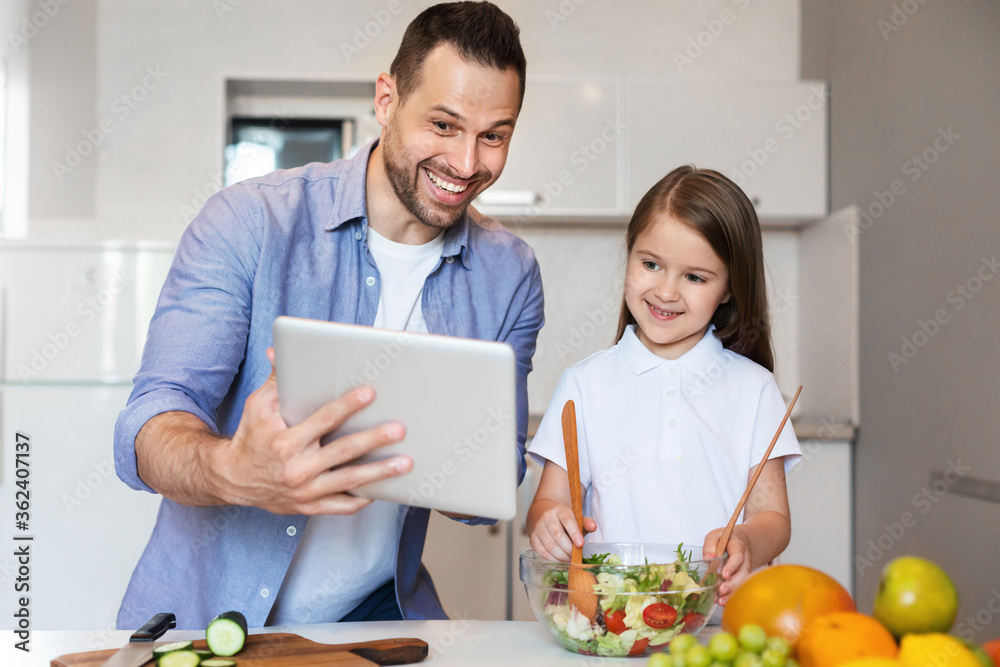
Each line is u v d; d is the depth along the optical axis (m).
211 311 1.11
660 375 1.34
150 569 1.20
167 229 3.00
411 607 1.28
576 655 0.84
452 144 1.12
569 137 2.80
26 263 2.51
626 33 3.12
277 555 1.15
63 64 2.98
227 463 0.84
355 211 1.23
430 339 0.75
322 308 1.23
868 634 0.62
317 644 0.82
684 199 1.25
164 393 1.03
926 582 0.64
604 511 1.31
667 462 1.30
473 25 1.10
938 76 2.09
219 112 2.79
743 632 0.65
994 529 1.83
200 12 3.04
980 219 1.88
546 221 3.04
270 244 1.18
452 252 1.31
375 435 0.78
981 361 1.88
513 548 2.44
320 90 2.92
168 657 0.77
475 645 0.87
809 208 2.85
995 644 0.65
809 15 3.04
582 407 1.37
